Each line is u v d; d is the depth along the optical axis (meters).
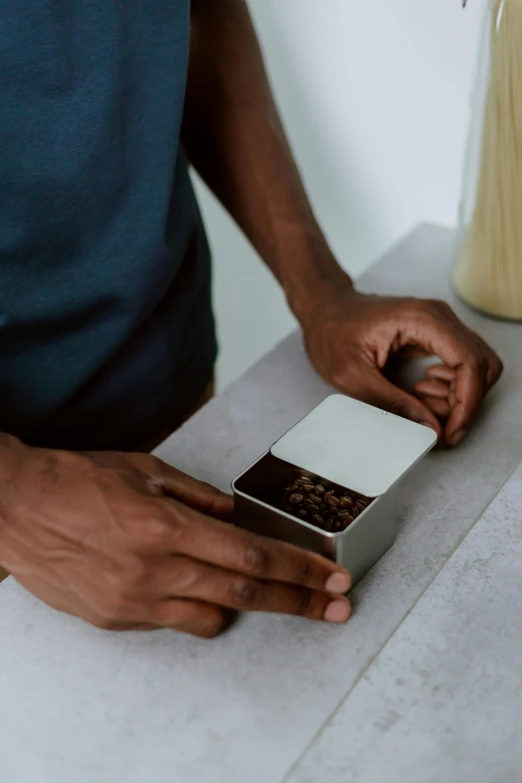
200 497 0.58
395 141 1.04
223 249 1.36
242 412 0.74
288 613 0.54
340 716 0.50
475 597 0.57
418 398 0.72
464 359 0.69
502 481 0.66
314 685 0.52
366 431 0.60
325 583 0.53
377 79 1.00
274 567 0.51
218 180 0.90
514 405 0.74
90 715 0.51
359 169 1.09
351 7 0.97
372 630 0.55
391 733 0.50
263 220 0.86
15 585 0.60
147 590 0.51
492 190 0.76
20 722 0.51
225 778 0.48
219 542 0.51
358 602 0.57
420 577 0.59
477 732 0.49
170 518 0.51
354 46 1.00
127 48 0.68
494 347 0.81
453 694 0.51
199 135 0.89
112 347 0.77
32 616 0.58
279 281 0.86
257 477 0.56
